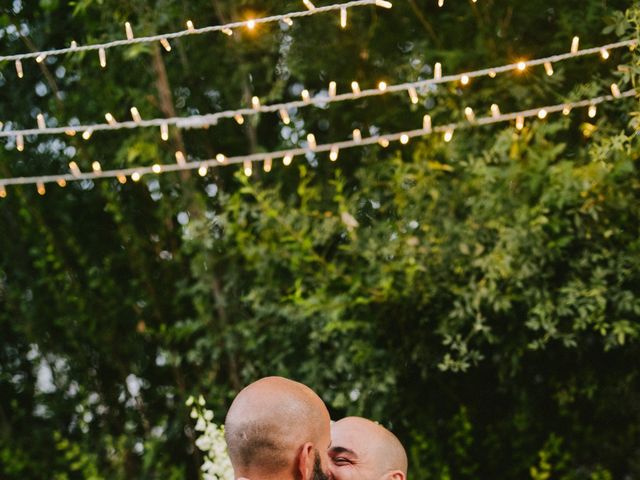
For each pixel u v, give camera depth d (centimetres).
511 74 434
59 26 495
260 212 478
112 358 509
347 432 230
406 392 462
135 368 515
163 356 505
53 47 501
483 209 418
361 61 467
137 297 505
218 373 504
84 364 516
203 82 491
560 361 454
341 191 450
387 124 470
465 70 446
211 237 471
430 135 433
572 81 431
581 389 453
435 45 459
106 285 502
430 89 439
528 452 471
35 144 506
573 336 411
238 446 178
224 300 475
